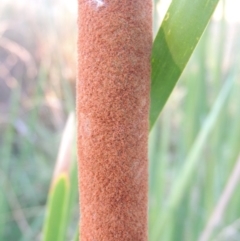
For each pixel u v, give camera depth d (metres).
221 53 0.32
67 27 0.43
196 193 0.36
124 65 0.10
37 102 0.46
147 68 0.10
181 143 0.34
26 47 0.62
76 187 0.21
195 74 0.33
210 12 0.11
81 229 0.10
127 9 0.10
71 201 0.21
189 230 0.33
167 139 0.31
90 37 0.10
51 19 0.37
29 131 0.47
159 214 0.29
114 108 0.10
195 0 0.11
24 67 0.65
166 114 0.31
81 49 0.10
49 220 0.18
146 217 0.10
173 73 0.12
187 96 0.33
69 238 0.38
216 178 0.35
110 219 0.10
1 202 0.37
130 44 0.10
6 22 0.56
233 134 0.33
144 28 0.10
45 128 0.58
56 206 0.18
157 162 0.33
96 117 0.10
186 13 0.11
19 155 0.53
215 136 0.34
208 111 0.33
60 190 0.18
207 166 0.33
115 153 0.10
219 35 0.32
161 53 0.12
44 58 0.49
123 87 0.10
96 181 0.10
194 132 0.33
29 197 0.48
